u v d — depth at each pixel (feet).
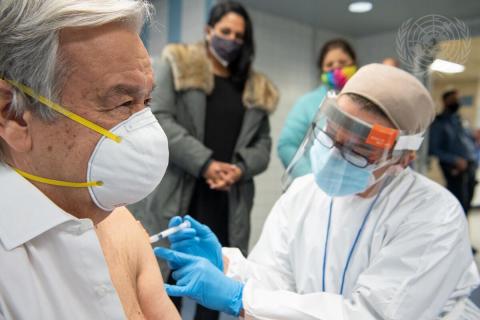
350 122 3.23
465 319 3.42
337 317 3.06
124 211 2.64
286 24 10.11
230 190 5.87
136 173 1.98
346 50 6.66
